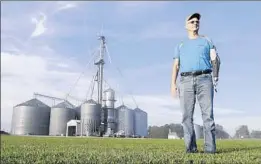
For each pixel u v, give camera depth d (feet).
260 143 27.78
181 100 17.02
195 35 17.57
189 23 17.63
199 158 11.67
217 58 17.03
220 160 11.07
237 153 14.67
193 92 16.81
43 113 286.05
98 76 298.76
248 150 17.42
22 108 279.69
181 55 17.58
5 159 10.73
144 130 307.37
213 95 16.67
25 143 24.88
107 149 17.44
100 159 10.94
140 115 307.58
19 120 278.26
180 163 10.34
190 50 17.15
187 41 17.58
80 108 295.07
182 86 17.13
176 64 18.15
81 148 18.16
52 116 288.10
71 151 14.90
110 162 10.28
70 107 295.28
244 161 10.90
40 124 282.97
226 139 31.35
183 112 16.88
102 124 286.87
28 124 277.03
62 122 287.28
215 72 16.94
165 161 10.62
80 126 277.85
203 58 16.79
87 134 272.72
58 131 283.79
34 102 287.48
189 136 16.43
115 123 290.56
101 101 294.05
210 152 15.85
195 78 16.78
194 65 16.85
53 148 17.61
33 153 13.21
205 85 16.57
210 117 16.26
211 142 15.98
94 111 280.72
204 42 17.12
